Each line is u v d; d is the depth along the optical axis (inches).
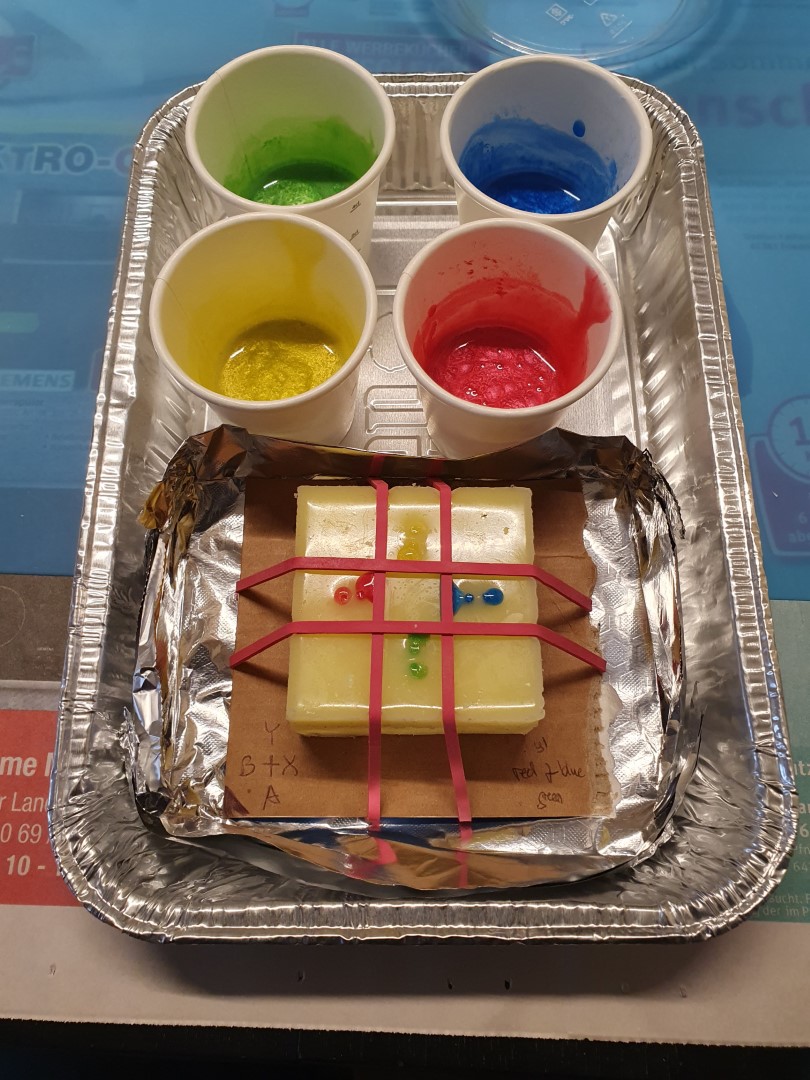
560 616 25.2
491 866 22.3
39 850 25.5
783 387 31.0
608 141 27.8
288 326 28.2
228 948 24.0
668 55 35.4
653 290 30.2
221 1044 24.0
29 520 29.6
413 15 35.9
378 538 24.1
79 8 36.1
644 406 29.4
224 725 24.5
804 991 23.5
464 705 22.8
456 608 23.5
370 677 22.8
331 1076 26.9
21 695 27.3
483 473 26.4
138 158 29.9
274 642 23.9
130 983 23.8
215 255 24.3
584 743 24.1
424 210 32.2
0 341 32.0
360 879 21.5
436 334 27.3
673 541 24.5
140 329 27.8
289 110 28.5
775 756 23.0
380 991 23.6
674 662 23.5
